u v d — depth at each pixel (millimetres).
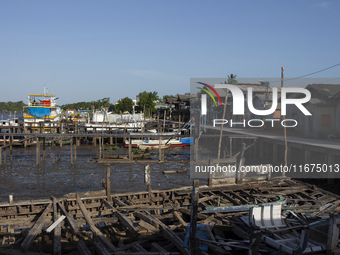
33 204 11758
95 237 8555
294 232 8297
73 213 12055
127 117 63688
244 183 15023
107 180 13016
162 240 9086
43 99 48844
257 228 6574
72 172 24578
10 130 40656
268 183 15297
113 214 11430
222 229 9281
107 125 49938
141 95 90250
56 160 30109
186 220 11094
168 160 30859
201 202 12633
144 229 9477
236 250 7816
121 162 28672
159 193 14031
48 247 9117
